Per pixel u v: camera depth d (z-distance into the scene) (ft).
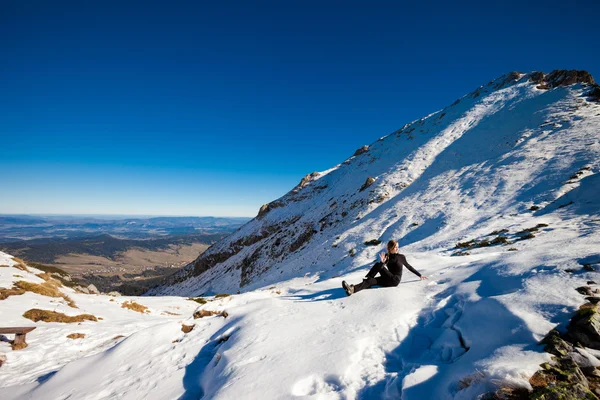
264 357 15.21
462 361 11.62
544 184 71.05
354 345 14.48
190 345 21.30
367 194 162.40
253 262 199.11
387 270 22.17
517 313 12.75
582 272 15.35
